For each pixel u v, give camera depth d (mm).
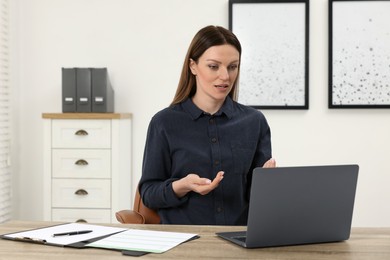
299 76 3369
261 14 3373
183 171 1809
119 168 3119
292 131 3406
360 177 3389
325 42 3371
